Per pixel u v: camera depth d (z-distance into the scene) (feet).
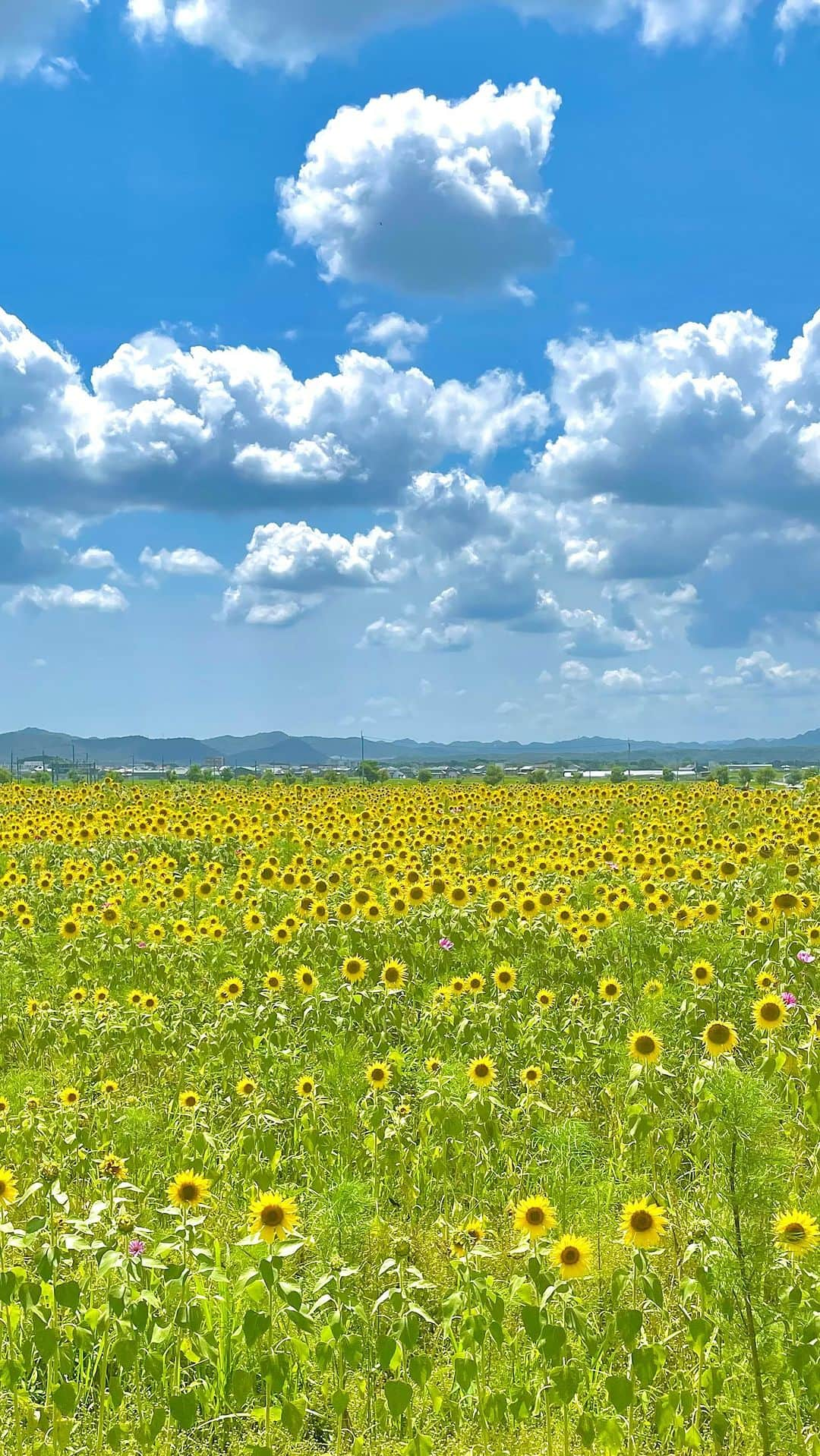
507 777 290.97
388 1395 18.11
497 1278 23.61
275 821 99.50
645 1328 22.24
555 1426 19.52
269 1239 20.15
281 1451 19.52
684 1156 29.14
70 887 68.64
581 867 66.33
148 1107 31.73
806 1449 18.04
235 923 55.77
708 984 38.58
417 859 69.97
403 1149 28.43
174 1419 18.26
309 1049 38.42
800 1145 27.63
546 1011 38.22
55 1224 24.35
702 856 70.54
